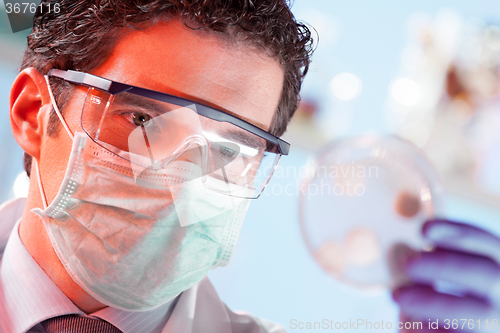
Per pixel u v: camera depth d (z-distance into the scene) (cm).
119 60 74
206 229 79
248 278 189
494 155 195
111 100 71
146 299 78
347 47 195
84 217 75
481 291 83
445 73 193
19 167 153
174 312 93
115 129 74
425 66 194
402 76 196
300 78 99
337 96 190
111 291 77
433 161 192
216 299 107
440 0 196
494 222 194
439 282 85
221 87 75
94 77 72
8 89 151
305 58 95
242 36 76
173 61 73
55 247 76
